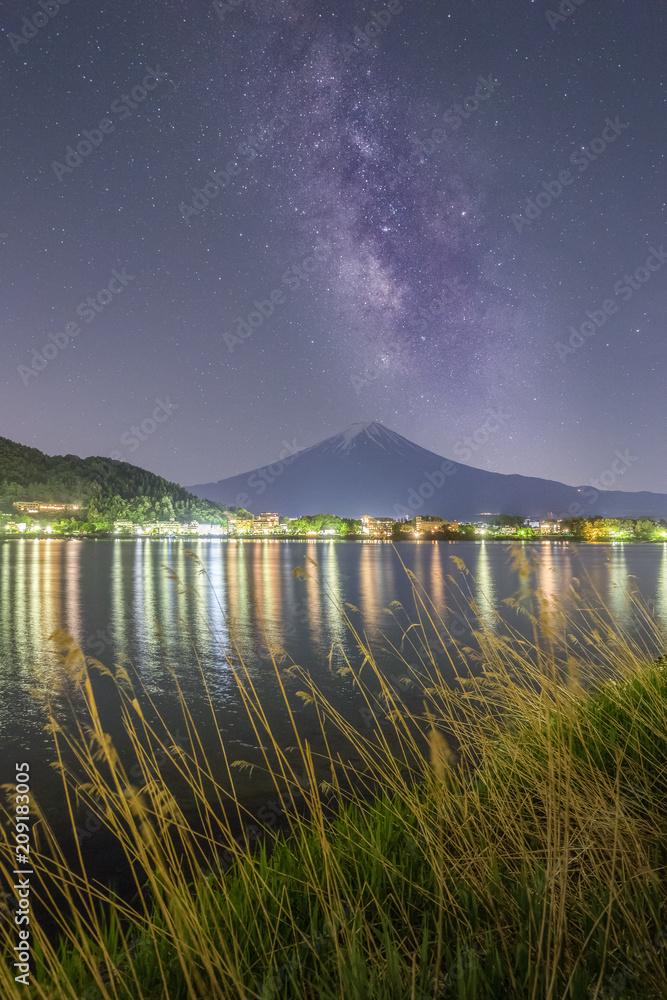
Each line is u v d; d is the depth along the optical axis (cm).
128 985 309
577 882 357
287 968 303
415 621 2539
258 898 360
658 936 296
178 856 616
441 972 300
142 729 1162
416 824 451
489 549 15600
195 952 300
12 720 1232
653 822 408
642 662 743
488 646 663
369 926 326
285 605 3356
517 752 488
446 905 343
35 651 2027
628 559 9056
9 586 4853
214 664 1797
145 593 4241
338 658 1820
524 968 287
